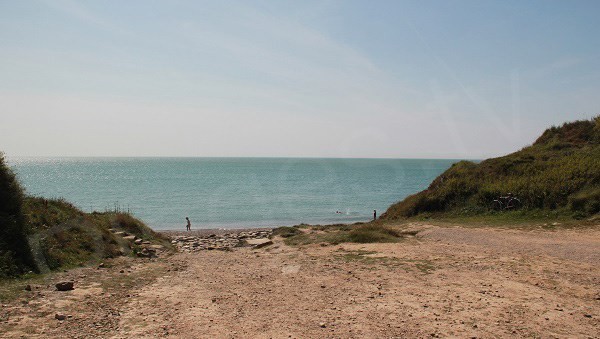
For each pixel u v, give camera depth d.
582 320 8.20
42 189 94.00
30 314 8.28
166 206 68.44
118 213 22.64
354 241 19.34
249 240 25.81
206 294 10.41
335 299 9.79
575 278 11.34
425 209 29.30
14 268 11.38
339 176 160.88
